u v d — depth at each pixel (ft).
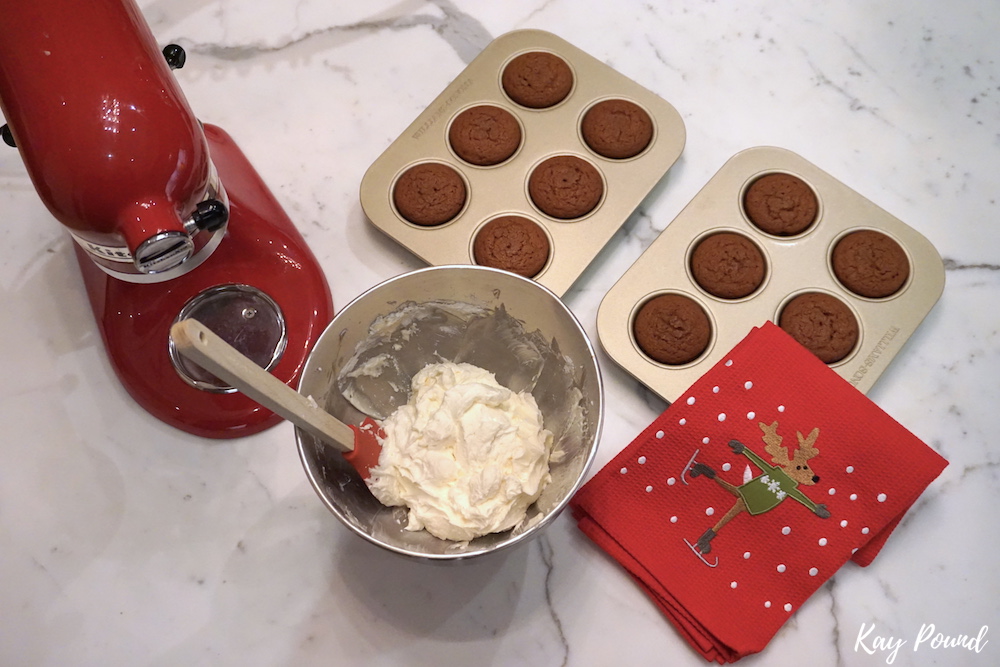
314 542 1.99
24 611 1.94
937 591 1.93
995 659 1.87
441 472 1.61
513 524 1.65
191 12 2.43
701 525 1.88
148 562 1.98
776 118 2.34
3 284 2.17
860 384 1.98
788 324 2.03
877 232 2.11
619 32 2.43
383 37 2.42
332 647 1.93
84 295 2.16
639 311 2.06
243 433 2.03
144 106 1.43
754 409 1.90
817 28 2.42
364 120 2.34
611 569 1.96
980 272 2.18
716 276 2.07
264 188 2.19
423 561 1.45
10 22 1.36
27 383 2.10
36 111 1.38
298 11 2.43
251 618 1.94
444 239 2.11
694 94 2.37
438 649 1.92
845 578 1.94
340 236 2.24
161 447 2.05
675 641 1.91
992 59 2.38
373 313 1.69
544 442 1.70
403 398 1.90
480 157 2.19
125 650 1.92
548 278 2.07
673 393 1.98
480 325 1.84
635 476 1.92
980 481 2.01
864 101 2.35
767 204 2.13
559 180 2.14
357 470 1.65
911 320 2.04
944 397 2.08
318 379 1.63
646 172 2.17
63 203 1.45
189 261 1.73
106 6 1.43
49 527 2.00
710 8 2.45
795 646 1.90
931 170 2.27
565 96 2.27
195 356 1.10
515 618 1.93
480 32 2.42
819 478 1.87
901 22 2.42
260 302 2.02
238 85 2.37
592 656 1.91
